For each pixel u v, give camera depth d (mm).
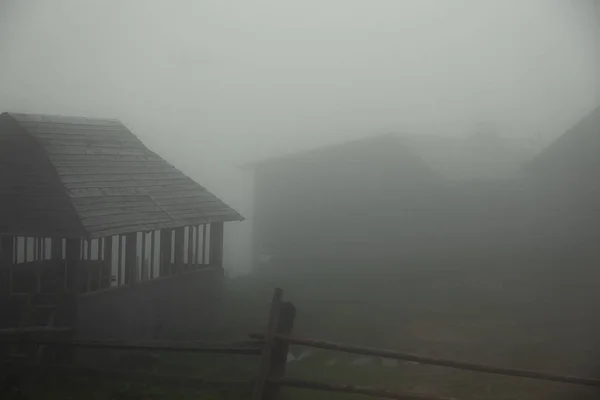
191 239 23703
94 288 19469
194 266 24453
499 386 15281
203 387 11320
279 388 10633
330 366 17438
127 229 19250
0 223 17781
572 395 14438
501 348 19734
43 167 19344
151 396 12820
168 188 23859
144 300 20312
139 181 22734
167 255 21922
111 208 19609
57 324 17219
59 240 20625
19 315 17469
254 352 10523
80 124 23156
